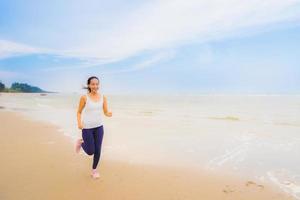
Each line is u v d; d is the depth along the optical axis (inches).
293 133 388.8
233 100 1758.1
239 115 687.1
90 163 226.7
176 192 165.8
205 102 1508.4
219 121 552.4
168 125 483.2
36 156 246.4
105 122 527.5
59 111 818.2
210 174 201.0
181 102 1576.0
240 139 341.7
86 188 170.1
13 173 197.2
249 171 208.5
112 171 207.6
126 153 265.9
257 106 1077.1
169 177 194.4
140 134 380.5
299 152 269.1
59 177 190.1
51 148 280.2
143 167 218.1
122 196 158.6
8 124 481.1
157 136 364.8
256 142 320.5
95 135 184.1
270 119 585.6
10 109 920.9
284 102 1398.9
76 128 431.2
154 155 258.7
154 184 179.2
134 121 544.1
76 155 251.3
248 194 162.7
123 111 831.1
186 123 513.3
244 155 258.7
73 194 159.9
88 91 181.5
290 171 207.9
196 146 298.8
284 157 249.6
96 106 178.9
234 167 219.3
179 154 262.5
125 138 349.7
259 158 246.4
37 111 820.0
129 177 193.2
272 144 308.8
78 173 199.8
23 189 166.4
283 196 159.8
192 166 221.5
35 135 362.6
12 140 325.1
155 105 1218.0
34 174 195.3
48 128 430.6
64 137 347.3
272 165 224.1
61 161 230.7
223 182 184.1
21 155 249.9
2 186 171.3
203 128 439.5
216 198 156.6
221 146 299.4
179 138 349.1
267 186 176.2
